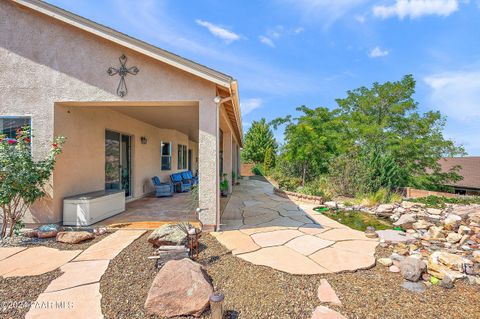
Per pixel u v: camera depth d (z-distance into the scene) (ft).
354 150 48.19
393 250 15.42
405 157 55.21
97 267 12.58
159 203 29.76
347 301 9.94
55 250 14.82
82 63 18.85
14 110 18.88
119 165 29.19
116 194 23.59
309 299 10.07
